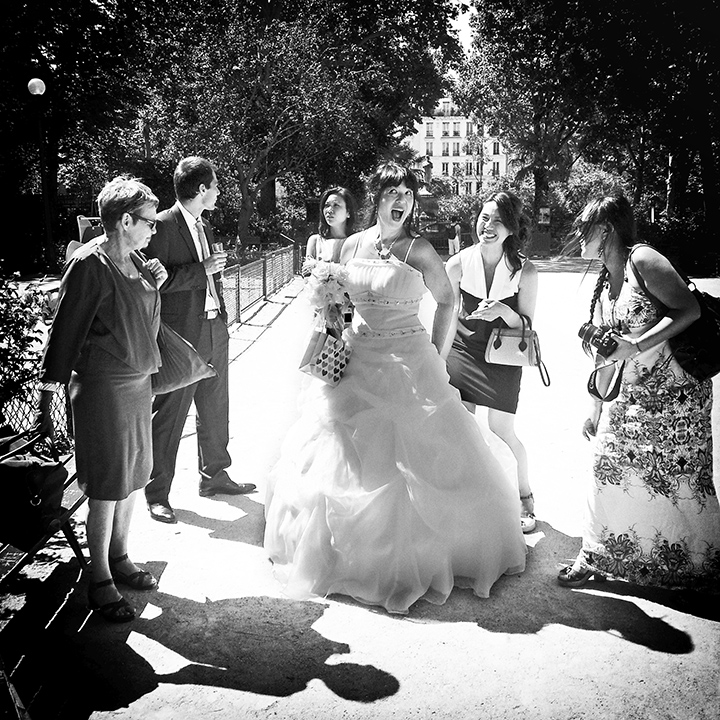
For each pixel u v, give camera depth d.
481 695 2.94
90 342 3.35
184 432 6.63
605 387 3.80
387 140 40.25
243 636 3.37
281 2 34.34
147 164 36.91
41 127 28.44
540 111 39.94
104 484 3.37
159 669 3.12
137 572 3.83
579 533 4.52
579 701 2.90
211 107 30.08
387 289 3.97
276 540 4.05
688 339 3.59
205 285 4.68
